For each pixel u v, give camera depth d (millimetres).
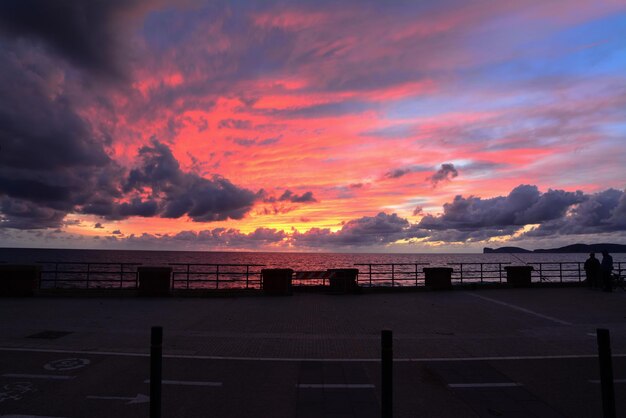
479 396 6879
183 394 6852
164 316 14000
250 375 7848
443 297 19625
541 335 11625
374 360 8930
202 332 11609
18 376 7672
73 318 13453
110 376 7703
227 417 5973
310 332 11789
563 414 6164
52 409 6199
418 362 8836
